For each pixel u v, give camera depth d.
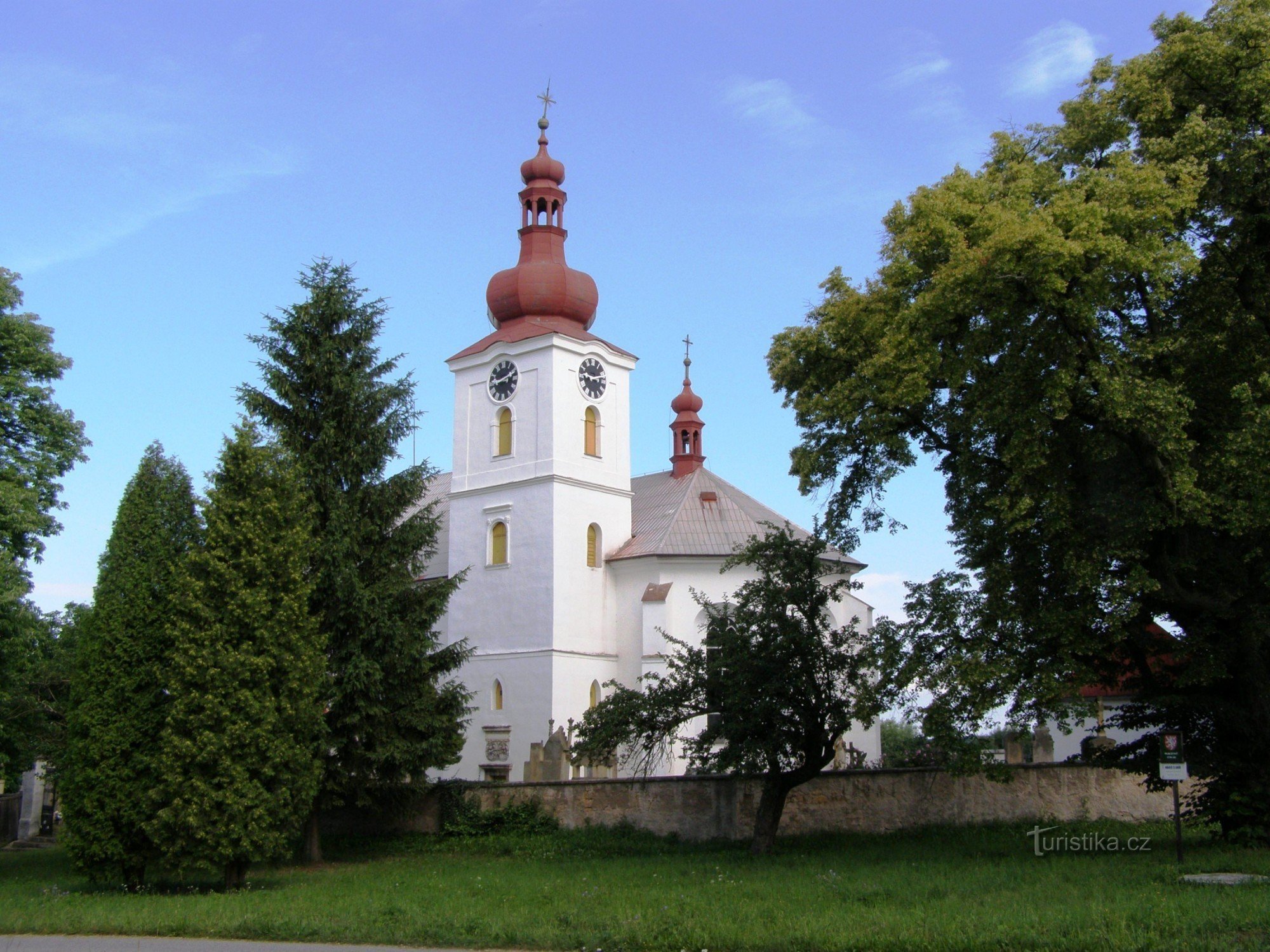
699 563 56.62
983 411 25.52
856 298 28.97
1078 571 24.97
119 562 31.47
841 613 58.03
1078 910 17.52
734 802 34.00
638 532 59.72
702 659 32.03
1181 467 24.22
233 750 27.03
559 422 57.06
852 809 34.59
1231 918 16.41
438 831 37.72
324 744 32.25
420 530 35.97
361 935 19.27
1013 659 26.39
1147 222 23.88
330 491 34.56
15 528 33.72
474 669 57.09
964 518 28.23
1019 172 26.70
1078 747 51.09
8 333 37.09
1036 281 23.44
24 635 33.25
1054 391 23.94
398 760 33.88
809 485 30.88
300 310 35.72
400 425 35.88
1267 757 26.20
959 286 24.09
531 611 55.66
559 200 60.62
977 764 27.88
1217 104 26.66
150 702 28.59
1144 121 26.83
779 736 29.45
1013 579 27.27
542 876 27.41
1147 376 25.36
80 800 28.06
